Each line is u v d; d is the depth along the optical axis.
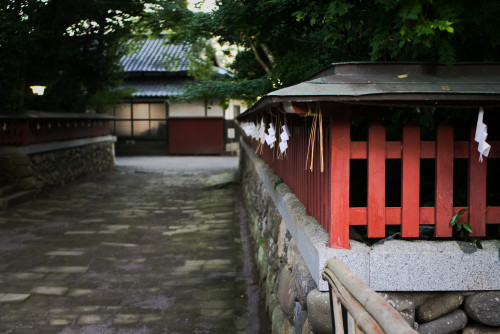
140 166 19.92
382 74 2.44
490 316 2.38
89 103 15.50
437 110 3.89
